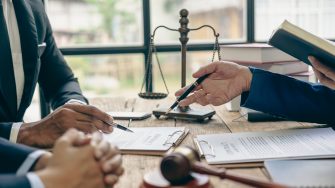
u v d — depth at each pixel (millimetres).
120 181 1051
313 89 1532
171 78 2809
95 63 2898
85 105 1433
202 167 898
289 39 1283
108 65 2881
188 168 891
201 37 2895
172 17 2842
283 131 1428
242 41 2881
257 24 2879
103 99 2234
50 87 2012
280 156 1149
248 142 1307
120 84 2893
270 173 1015
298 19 2924
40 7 1979
